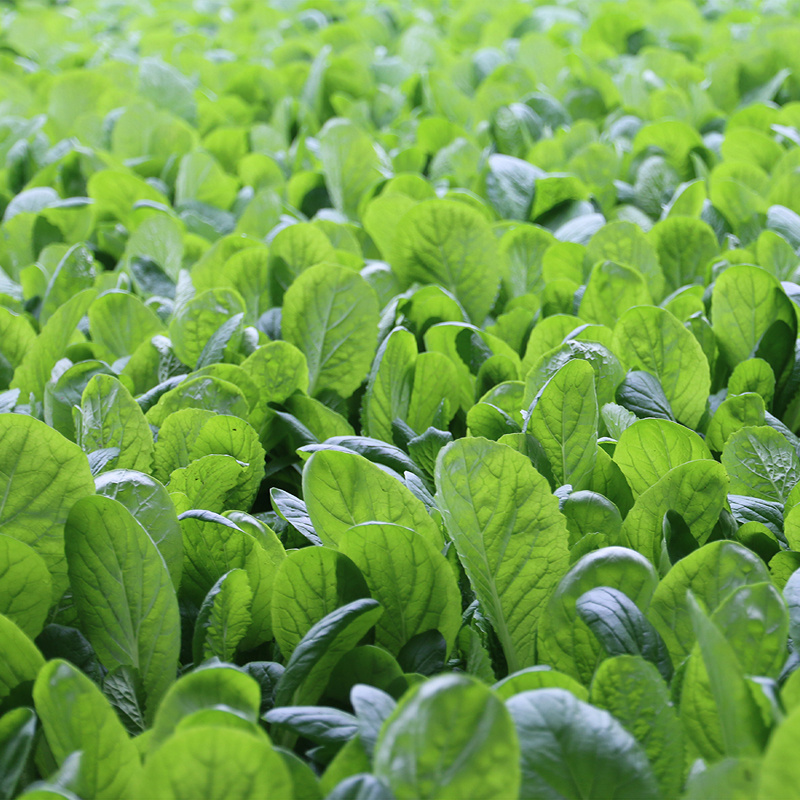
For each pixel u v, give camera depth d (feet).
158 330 4.40
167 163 6.37
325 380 4.28
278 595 3.37
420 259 4.67
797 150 5.32
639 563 3.31
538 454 3.66
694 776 3.03
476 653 3.36
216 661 3.27
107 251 5.40
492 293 4.67
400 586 3.40
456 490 3.43
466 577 3.62
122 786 3.08
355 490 3.47
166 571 3.32
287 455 4.10
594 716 3.05
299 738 3.30
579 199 5.31
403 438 3.97
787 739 2.68
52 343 4.20
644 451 3.68
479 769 2.95
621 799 3.01
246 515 3.52
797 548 3.54
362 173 5.53
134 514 3.45
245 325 4.37
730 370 4.32
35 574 3.37
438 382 4.06
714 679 3.06
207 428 3.74
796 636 3.27
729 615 3.18
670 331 3.96
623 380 3.95
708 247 4.76
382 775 2.97
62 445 3.44
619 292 4.32
